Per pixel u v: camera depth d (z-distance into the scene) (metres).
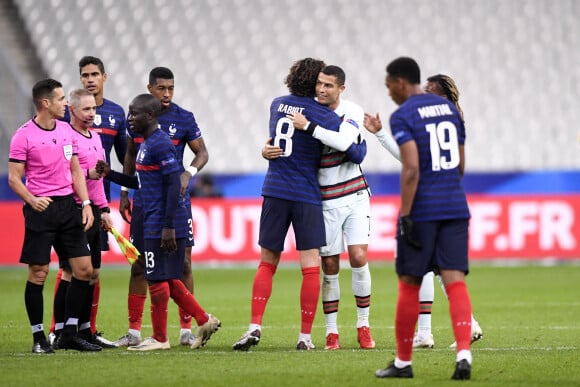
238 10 83.00
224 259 61.03
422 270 21.86
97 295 30.61
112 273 59.47
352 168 28.97
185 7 83.06
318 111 27.64
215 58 81.31
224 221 61.22
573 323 35.84
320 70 28.03
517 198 60.88
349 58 80.50
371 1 82.62
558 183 63.66
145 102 26.97
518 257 60.88
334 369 23.44
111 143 32.16
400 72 22.44
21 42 80.75
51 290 50.44
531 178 64.00
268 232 27.59
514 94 77.75
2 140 70.44
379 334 32.69
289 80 28.08
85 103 28.97
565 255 60.62
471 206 61.25
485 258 61.06
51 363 24.48
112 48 81.44
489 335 32.09
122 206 31.83
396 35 81.25
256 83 80.12
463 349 21.78
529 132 76.12
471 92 78.12
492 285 51.53
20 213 61.06
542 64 79.06
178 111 30.19
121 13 82.62
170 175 26.91
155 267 27.45
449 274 22.11
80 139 29.30
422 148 21.88
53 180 27.27
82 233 27.72
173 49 81.62
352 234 28.89
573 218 60.62
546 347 28.69
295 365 24.14
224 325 35.59
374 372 22.97
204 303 43.72
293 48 81.56
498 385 21.17
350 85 78.69
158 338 28.08
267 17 82.75
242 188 64.19
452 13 81.38
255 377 22.19
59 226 27.30
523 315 38.69
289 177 27.47
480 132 76.50
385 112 76.69
